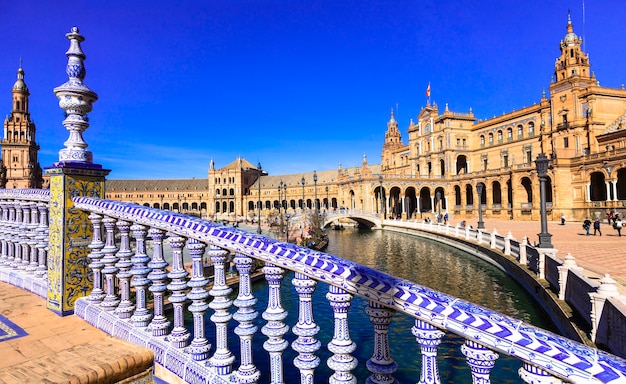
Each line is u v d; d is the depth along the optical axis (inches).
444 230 1771.7
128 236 179.5
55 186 213.3
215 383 128.6
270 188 5551.2
